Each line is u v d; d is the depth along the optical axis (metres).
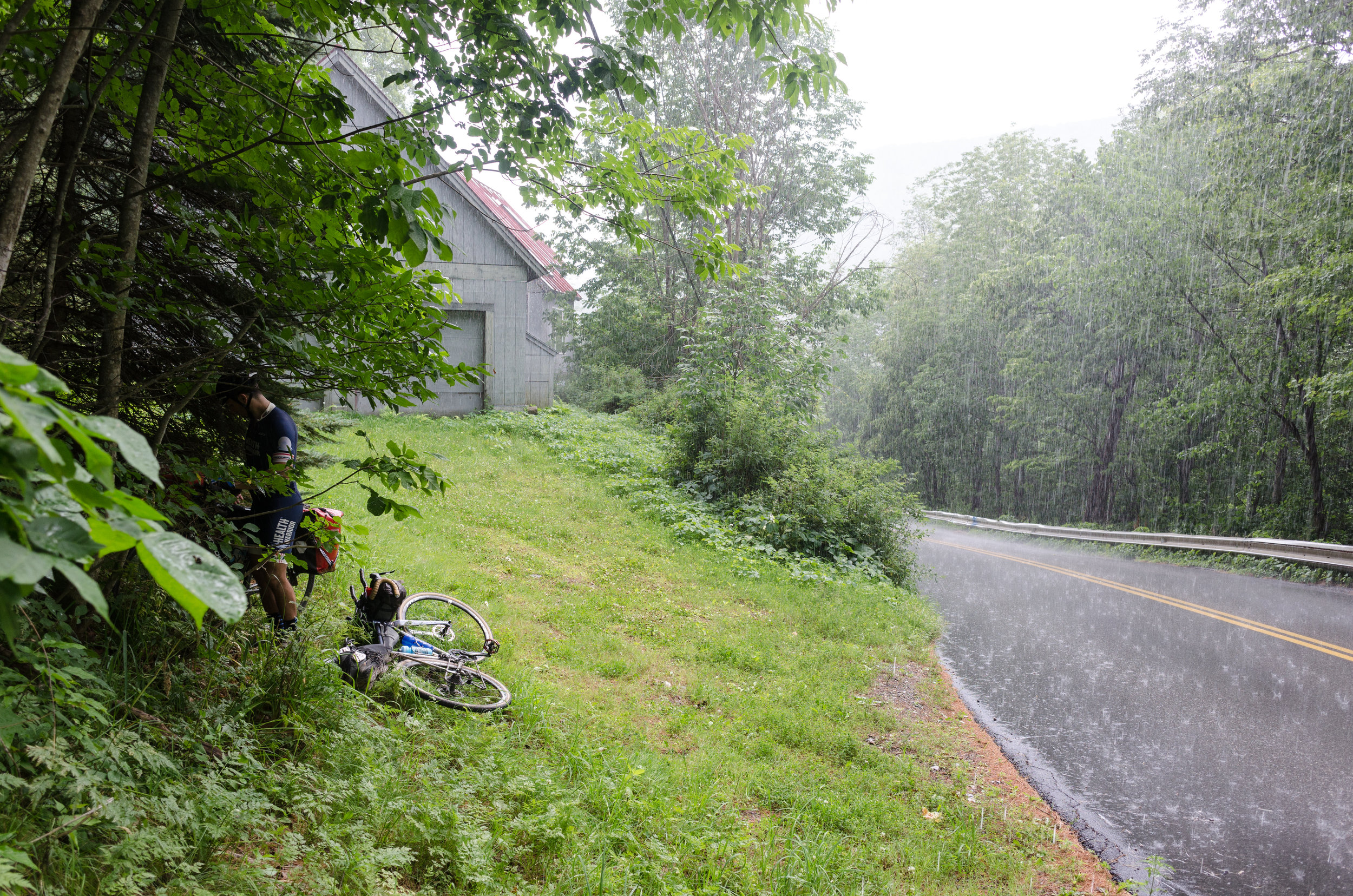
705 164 4.30
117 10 2.92
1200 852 4.67
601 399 27.09
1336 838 4.85
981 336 39.09
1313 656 9.01
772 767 5.31
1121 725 6.80
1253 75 19.58
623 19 4.01
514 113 3.74
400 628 5.09
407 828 3.19
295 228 3.25
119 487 2.80
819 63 4.20
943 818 5.00
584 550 10.95
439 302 3.31
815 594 10.62
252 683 3.65
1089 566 17.80
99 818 2.23
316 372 3.53
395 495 10.83
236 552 4.07
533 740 4.78
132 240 2.76
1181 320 24.17
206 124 3.21
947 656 9.06
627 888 3.32
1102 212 25.39
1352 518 20.84
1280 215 19.25
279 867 2.71
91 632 3.13
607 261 29.52
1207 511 25.58
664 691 6.45
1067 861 4.54
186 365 3.08
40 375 0.74
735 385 16.42
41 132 1.85
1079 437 31.91
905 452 46.75
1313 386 18.09
